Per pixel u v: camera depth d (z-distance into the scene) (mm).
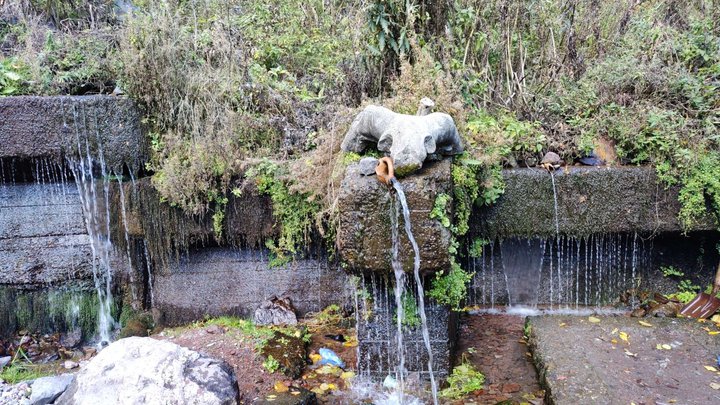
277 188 4234
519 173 4215
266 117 4543
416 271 3270
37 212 4602
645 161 4273
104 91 4906
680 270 4512
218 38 5035
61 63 4910
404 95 4172
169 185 4184
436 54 4816
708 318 4133
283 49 5430
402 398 3451
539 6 5555
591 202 4219
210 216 4363
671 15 5801
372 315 3590
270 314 4438
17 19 6023
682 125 4289
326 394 3500
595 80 4930
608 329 3951
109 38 5285
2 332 4668
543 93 5078
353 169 3332
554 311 4629
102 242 4609
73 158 4414
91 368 2949
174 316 4633
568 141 4445
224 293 4613
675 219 4195
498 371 3703
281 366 3650
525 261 4625
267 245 4441
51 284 4703
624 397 3096
